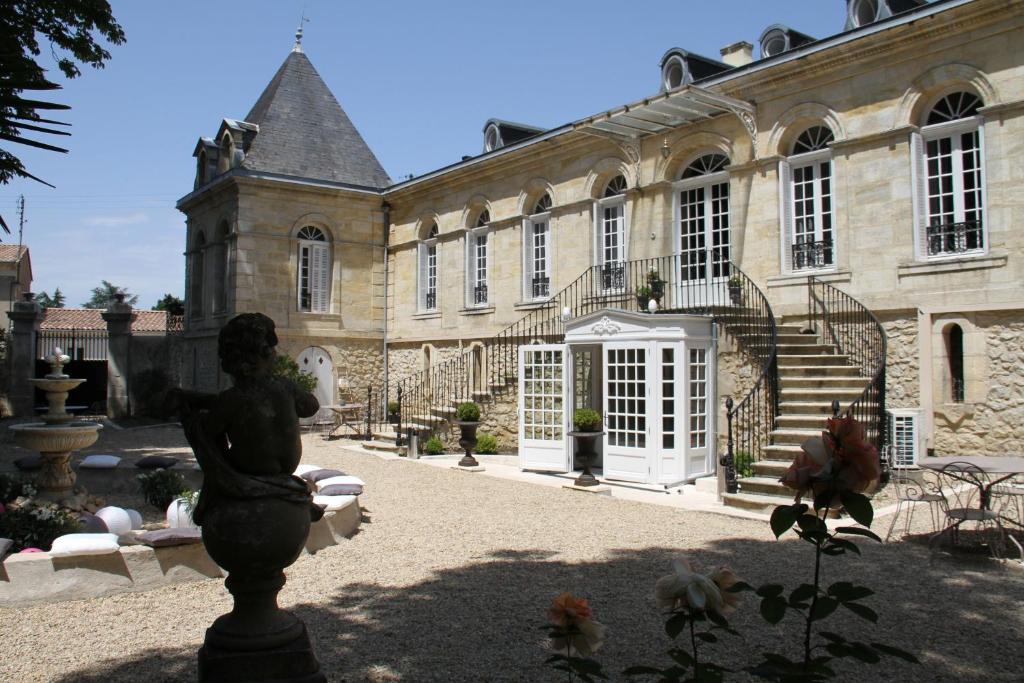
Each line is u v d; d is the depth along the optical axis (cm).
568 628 306
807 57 1303
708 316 1222
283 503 372
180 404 383
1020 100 1077
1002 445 1090
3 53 284
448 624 550
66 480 895
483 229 2042
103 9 1170
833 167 1299
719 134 1480
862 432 266
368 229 2334
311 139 2302
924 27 1159
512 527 882
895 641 507
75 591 618
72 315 3566
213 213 2281
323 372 2231
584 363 1391
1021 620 545
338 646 508
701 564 707
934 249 1186
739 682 446
